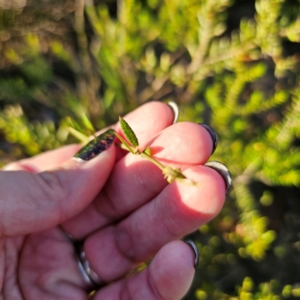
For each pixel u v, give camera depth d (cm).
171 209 11
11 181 11
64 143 18
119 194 12
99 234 13
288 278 18
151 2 17
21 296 12
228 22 21
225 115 16
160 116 12
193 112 17
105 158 12
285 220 19
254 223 15
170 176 9
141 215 12
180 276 10
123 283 11
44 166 15
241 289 15
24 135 16
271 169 16
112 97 18
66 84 21
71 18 20
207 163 11
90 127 12
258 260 18
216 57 16
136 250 13
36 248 13
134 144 10
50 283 12
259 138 17
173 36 17
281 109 20
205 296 15
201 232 18
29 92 19
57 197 12
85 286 13
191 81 18
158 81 19
